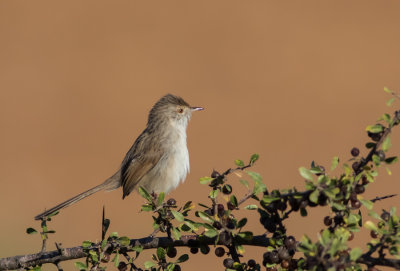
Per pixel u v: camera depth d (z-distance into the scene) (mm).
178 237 6188
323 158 29016
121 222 23641
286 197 5453
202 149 29844
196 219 16516
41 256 6691
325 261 4711
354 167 5398
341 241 4809
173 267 6172
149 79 37094
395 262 5133
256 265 5926
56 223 23000
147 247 6586
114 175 12844
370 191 24312
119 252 6359
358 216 5438
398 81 35969
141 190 6387
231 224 5867
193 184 26109
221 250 6125
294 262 5539
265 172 27453
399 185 24781
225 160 28828
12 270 6691
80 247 6676
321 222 19516
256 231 18984
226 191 6082
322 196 5227
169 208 6379
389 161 5270
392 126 5301
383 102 34062
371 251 5250
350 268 5000
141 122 33344
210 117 32938
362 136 30969
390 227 5250
